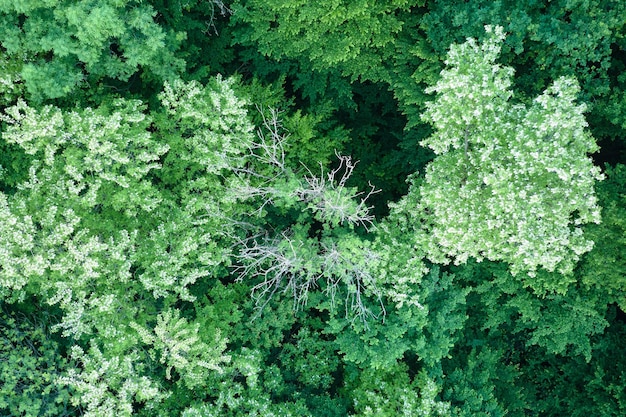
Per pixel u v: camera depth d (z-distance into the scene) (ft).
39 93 31.17
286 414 36.06
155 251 33.55
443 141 31.19
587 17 31.19
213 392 37.70
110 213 34.71
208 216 36.73
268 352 39.96
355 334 37.32
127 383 31.89
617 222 32.40
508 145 28.94
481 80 28.81
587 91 34.22
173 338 32.60
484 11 31.86
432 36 35.29
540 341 40.70
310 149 41.04
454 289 38.70
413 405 36.27
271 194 39.60
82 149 33.01
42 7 29.22
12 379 34.27
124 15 30.86
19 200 30.99
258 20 39.40
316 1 36.22
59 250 31.71
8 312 38.09
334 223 35.40
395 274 36.88
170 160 36.06
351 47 39.81
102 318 33.60
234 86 40.73
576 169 27.12
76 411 37.11
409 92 38.60
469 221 31.32
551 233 29.25
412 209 37.27
